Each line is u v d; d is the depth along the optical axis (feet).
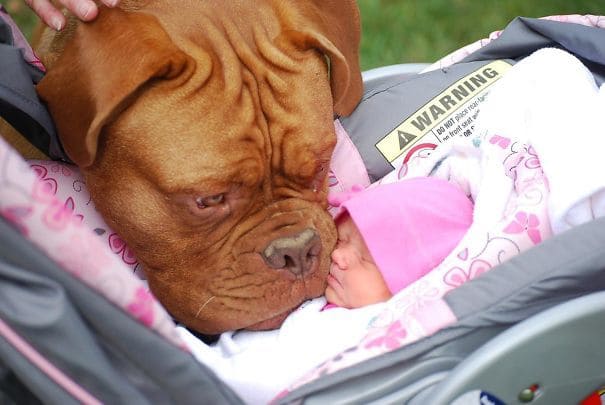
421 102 10.19
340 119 10.23
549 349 6.62
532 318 6.57
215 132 7.59
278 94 8.01
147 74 7.22
